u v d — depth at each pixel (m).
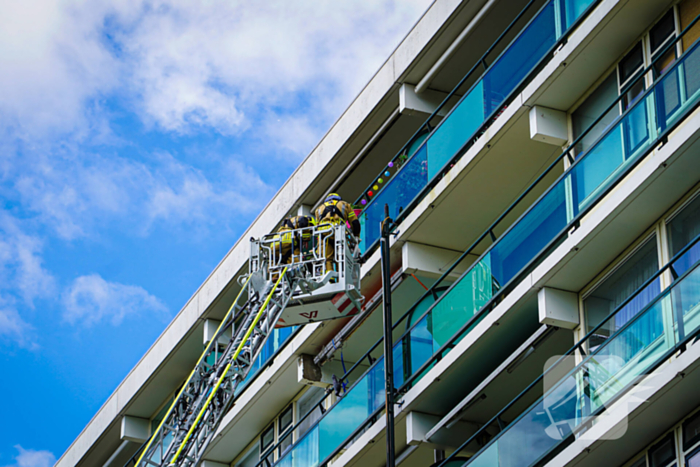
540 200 14.37
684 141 12.02
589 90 14.96
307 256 16.33
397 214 17.62
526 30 15.72
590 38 14.30
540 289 13.94
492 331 14.58
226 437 22.45
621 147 13.13
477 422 15.85
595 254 13.45
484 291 15.12
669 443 11.48
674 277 12.52
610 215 12.91
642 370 11.40
